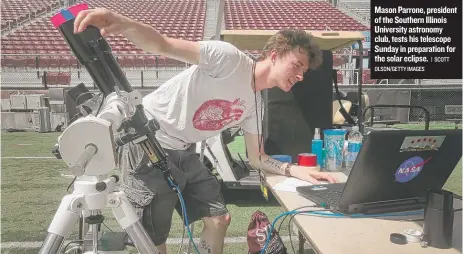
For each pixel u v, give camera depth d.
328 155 2.25
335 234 1.29
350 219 1.42
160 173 1.89
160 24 14.67
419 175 1.48
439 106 9.02
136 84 10.66
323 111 2.63
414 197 1.54
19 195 4.50
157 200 1.91
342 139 2.25
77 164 0.94
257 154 2.18
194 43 1.73
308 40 1.78
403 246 1.21
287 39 1.77
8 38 13.58
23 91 9.60
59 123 8.70
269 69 1.86
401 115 8.92
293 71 1.79
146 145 1.34
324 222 1.39
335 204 1.53
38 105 8.80
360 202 1.47
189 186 2.08
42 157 6.31
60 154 1.04
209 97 1.86
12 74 10.84
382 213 1.47
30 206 4.14
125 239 1.40
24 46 13.15
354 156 2.29
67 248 1.46
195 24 14.76
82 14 1.16
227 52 1.77
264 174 2.11
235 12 14.12
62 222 1.11
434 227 1.20
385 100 8.87
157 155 1.37
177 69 10.98
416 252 1.17
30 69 11.50
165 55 1.65
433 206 1.20
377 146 1.32
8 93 9.60
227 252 3.08
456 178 4.85
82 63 1.22
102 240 1.37
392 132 1.32
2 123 8.66
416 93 8.96
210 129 1.99
